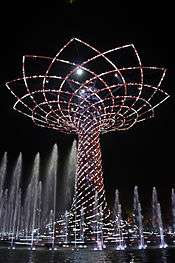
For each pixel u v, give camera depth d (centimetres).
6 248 3212
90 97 3097
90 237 3222
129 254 2564
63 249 3066
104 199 3338
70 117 3225
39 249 3094
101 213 3269
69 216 3391
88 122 3241
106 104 3141
